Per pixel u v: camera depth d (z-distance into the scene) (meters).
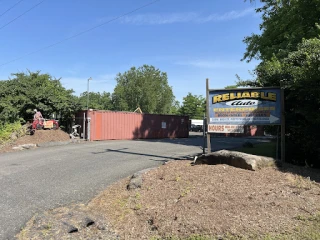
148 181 5.94
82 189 6.27
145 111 65.62
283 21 14.92
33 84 19.45
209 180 5.38
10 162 10.09
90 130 18.67
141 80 66.06
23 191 6.17
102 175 7.59
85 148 13.88
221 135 31.61
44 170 8.44
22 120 17.97
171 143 17.47
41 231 4.04
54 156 11.23
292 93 6.89
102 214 4.69
